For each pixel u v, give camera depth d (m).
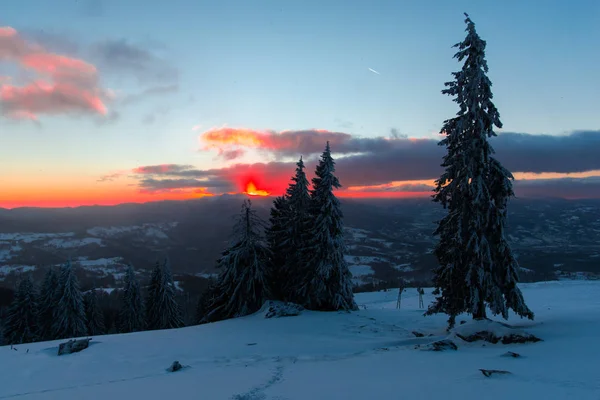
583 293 28.80
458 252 18.53
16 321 44.16
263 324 25.11
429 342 16.56
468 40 17.95
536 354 11.70
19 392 12.04
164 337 21.20
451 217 19.23
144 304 52.34
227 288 33.62
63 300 42.34
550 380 8.22
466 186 18.12
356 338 20.02
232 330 23.38
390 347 16.47
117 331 50.94
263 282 33.00
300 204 34.22
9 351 18.09
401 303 40.25
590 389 7.24
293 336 20.89
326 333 21.67
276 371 12.40
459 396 7.47
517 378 8.62
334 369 11.91
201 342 19.59
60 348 17.56
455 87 18.53
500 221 17.62
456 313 18.94
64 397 10.32
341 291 30.98
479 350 13.48
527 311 17.70
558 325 16.66
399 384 8.93
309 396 8.45
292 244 33.75
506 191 17.89
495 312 17.62
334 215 31.14
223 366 14.29
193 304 86.88
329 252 30.34
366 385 9.11
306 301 31.17
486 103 18.09
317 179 31.62
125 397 9.79
